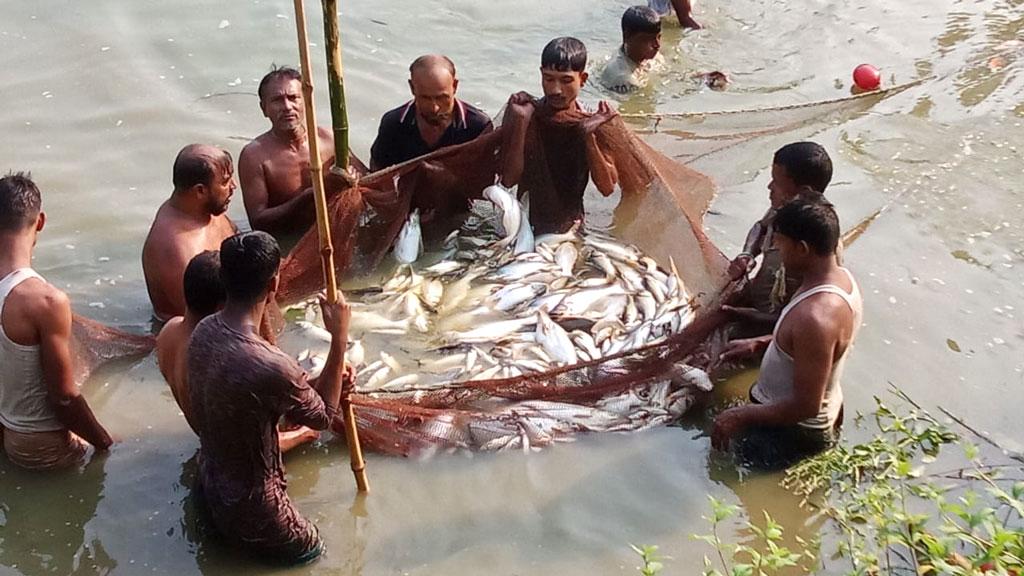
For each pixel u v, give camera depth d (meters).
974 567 3.81
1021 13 9.71
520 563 4.65
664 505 4.98
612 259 6.57
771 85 8.61
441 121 6.51
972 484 4.95
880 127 7.91
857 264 6.50
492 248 6.76
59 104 8.09
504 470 5.19
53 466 5.07
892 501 4.48
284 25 9.29
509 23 9.54
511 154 6.61
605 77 8.54
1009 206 7.04
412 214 6.62
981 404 5.46
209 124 7.96
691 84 8.62
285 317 6.15
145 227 6.84
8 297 4.65
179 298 5.79
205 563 4.64
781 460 5.20
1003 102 8.25
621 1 9.95
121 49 8.80
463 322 6.14
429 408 5.34
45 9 9.32
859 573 4.06
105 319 6.04
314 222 6.65
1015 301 6.21
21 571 4.58
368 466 5.20
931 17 9.67
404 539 4.78
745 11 9.77
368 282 6.48
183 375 4.71
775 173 5.59
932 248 6.66
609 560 4.68
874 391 5.57
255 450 4.35
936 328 6.00
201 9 9.47
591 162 6.71
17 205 4.76
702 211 6.83
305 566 4.63
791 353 4.94
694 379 5.60
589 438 5.39
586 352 5.84
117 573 4.58
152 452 5.22
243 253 4.21
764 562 4.04
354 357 5.82
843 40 9.28
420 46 9.09
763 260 5.73
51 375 4.77
